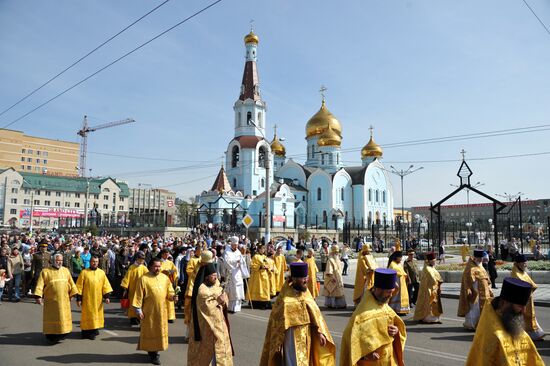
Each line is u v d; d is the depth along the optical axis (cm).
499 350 429
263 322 1204
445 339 989
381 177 7762
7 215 8988
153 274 852
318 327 561
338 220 6856
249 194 6400
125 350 913
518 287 435
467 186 2789
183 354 887
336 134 7506
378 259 2956
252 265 1477
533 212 9981
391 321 507
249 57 6812
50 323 958
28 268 1780
